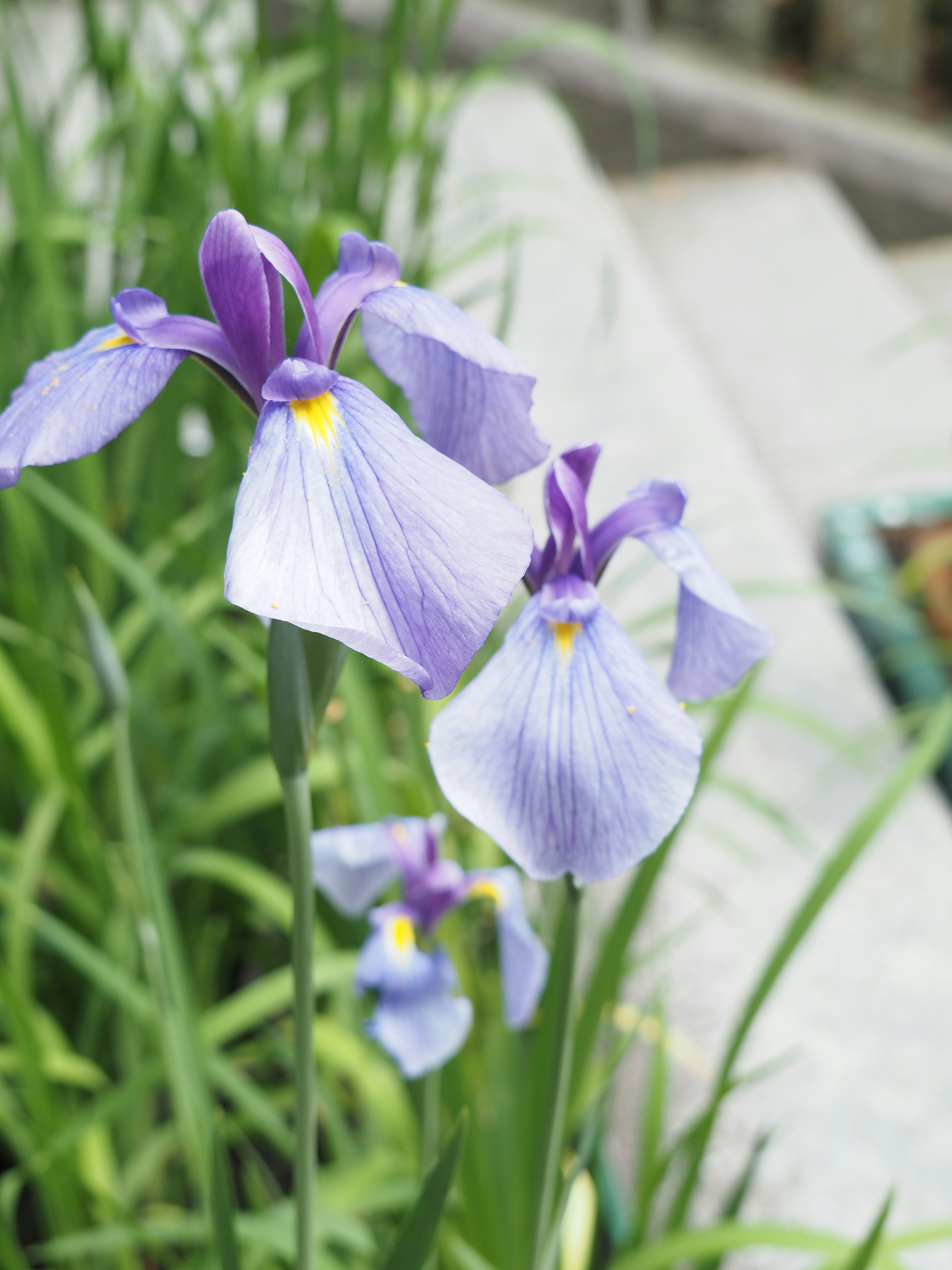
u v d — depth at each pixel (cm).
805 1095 100
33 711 102
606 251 146
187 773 108
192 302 107
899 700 147
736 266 247
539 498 149
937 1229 70
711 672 54
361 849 69
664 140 278
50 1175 81
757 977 109
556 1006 56
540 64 267
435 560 45
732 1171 95
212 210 114
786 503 184
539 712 50
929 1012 106
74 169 120
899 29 283
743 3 289
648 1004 83
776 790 128
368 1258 82
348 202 120
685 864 120
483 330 50
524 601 102
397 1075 88
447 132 127
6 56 108
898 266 283
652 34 294
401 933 69
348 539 45
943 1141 96
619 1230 90
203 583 106
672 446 172
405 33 117
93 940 107
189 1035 67
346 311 50
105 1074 110
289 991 84
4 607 112
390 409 47
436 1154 75
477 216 182
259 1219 73
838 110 288
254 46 126
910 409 202
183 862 94
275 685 49
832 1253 69
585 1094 76
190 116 121
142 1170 92
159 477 115
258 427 47
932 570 158
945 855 121
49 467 108
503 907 70
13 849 94
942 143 285
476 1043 89
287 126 125
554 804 49
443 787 49
